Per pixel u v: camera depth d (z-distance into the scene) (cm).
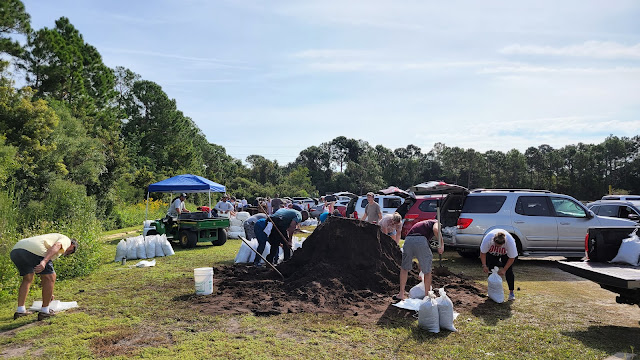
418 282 776
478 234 1055
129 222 2628
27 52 2681
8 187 1510
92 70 3359
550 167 10431
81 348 485
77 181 2348
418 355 466
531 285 816
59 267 859
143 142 5359
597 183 9138
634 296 571
